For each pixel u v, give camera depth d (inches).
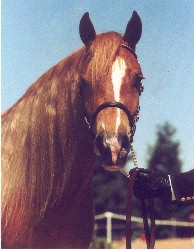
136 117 113.8
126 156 106.0
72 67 116.9
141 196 110.7
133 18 120.7
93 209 124.0
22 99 122.0
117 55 112.7
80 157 116.4
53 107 116.1
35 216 114.0
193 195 109.0
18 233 114.0
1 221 114.7
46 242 115.4
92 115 109.7
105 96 108.5
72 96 114.8
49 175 114.7
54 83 117.5
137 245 435.8
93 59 111.7
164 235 699.4
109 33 117.5
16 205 114.5
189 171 110.7
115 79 109.6
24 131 117.4
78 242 120.4
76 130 115.3
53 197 114.5
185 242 541.0
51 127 115.5
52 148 115.0
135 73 111.9
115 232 716.0
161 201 723.4
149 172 110.3
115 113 107.3
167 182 109.8
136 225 711.1
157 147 925.8
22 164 115.8
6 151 118.3
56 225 115.3
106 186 768.3
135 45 120.8
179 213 714.2
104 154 105.2
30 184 114.6
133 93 111.4
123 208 764.0
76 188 116.6
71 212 117.1
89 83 110.5
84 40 119.8
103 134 105.7
